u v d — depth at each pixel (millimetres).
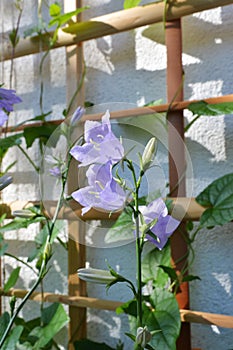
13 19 965
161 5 771
